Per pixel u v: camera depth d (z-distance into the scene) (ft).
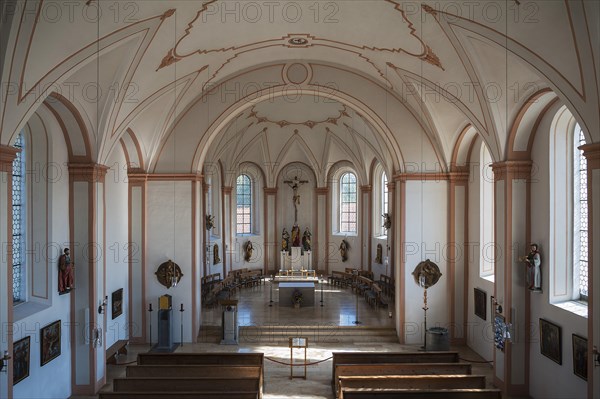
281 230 100.68
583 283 40.29
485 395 34.17
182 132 59.77
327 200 99.35
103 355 46.14
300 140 94.79
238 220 99.09
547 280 40.83
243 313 70.03
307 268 97.45
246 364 43.57
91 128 42.96
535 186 42.65
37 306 39.75
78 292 43.98
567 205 40.60
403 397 33.99
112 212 54.75
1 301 30.96
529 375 43.45
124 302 58.49
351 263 96.73
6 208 31.32
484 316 53.78
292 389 45.44
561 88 32.30
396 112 58.65
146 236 59.88
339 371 40.98
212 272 86.33
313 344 59.77
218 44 47.39
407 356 44.16
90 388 44.19
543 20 30.19
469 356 54.95
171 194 59.98
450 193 58.70
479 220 55.52
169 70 47.60
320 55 55.98
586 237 39.81
